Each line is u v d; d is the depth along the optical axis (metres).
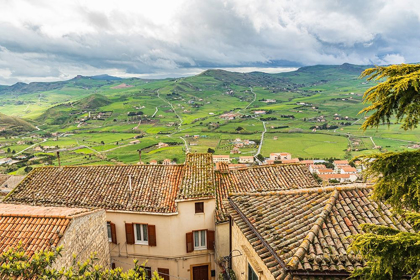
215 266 20.70
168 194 21.44
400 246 6.46
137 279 10.60
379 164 7.52
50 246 12.71
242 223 12.53
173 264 20.80
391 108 7.32
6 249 12.73
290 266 8.54
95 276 10.81
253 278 11.95
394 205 7.85
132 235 20.81
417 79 6.37
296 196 12.66
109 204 20.88
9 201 21.62
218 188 22.48
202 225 20.66
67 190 22.31
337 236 9.66
